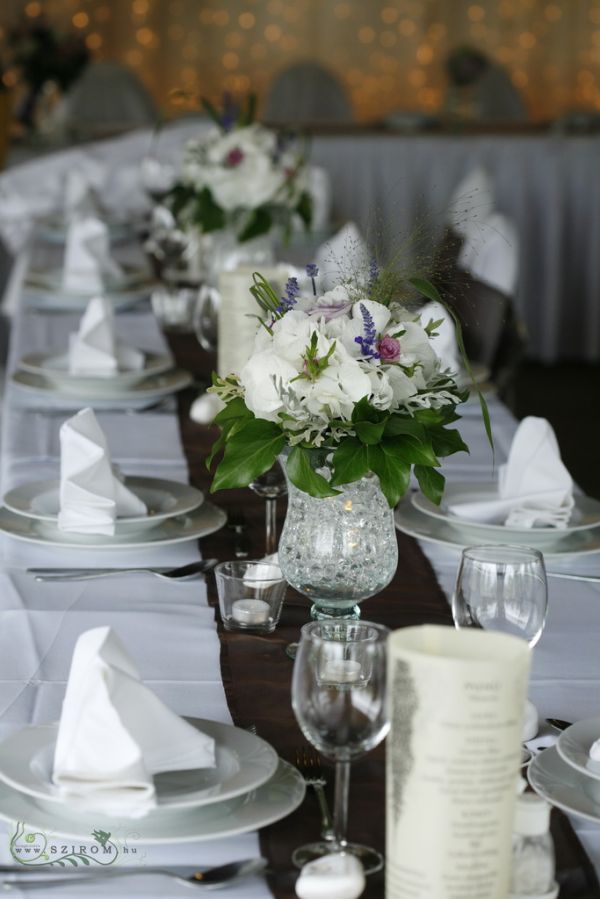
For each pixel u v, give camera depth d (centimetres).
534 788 106
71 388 252
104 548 165
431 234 135
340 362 125
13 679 131
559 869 95
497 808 79
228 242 325
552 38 987
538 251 661
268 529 171
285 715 123
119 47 979
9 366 282
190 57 987
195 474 208
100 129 653
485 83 841
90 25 970
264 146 319
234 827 96
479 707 78
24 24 881
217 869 95
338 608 142
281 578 145
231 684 130
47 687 129
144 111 827
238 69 991
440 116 811
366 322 126
